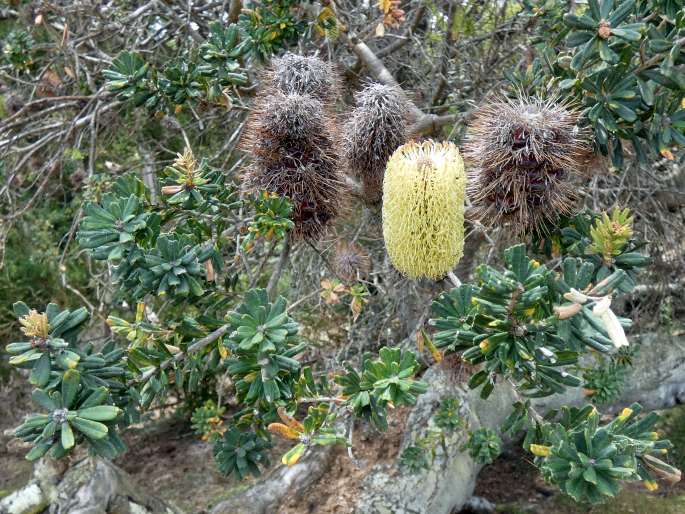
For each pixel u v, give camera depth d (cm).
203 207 172
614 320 117
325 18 221
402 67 340
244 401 153
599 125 159
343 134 171
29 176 388
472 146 155
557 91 164
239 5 267
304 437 140
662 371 430
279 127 157
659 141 160
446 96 312
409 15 324
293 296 358
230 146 338
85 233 151
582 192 233
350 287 242
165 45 372
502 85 264
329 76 188
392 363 131
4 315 498
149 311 285
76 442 130
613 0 143
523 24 282
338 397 148
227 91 239
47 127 340
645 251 342
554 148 142
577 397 397
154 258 150
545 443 136
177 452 505
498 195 150
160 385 152
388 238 129
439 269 128
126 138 404
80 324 135
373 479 335
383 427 138
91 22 371
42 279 498
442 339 138
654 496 411
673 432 443
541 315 129
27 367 133
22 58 325
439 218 122
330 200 166
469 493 377
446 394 341
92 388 131
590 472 111
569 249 162
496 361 129
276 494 346
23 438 125
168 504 350
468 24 278
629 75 152
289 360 138
